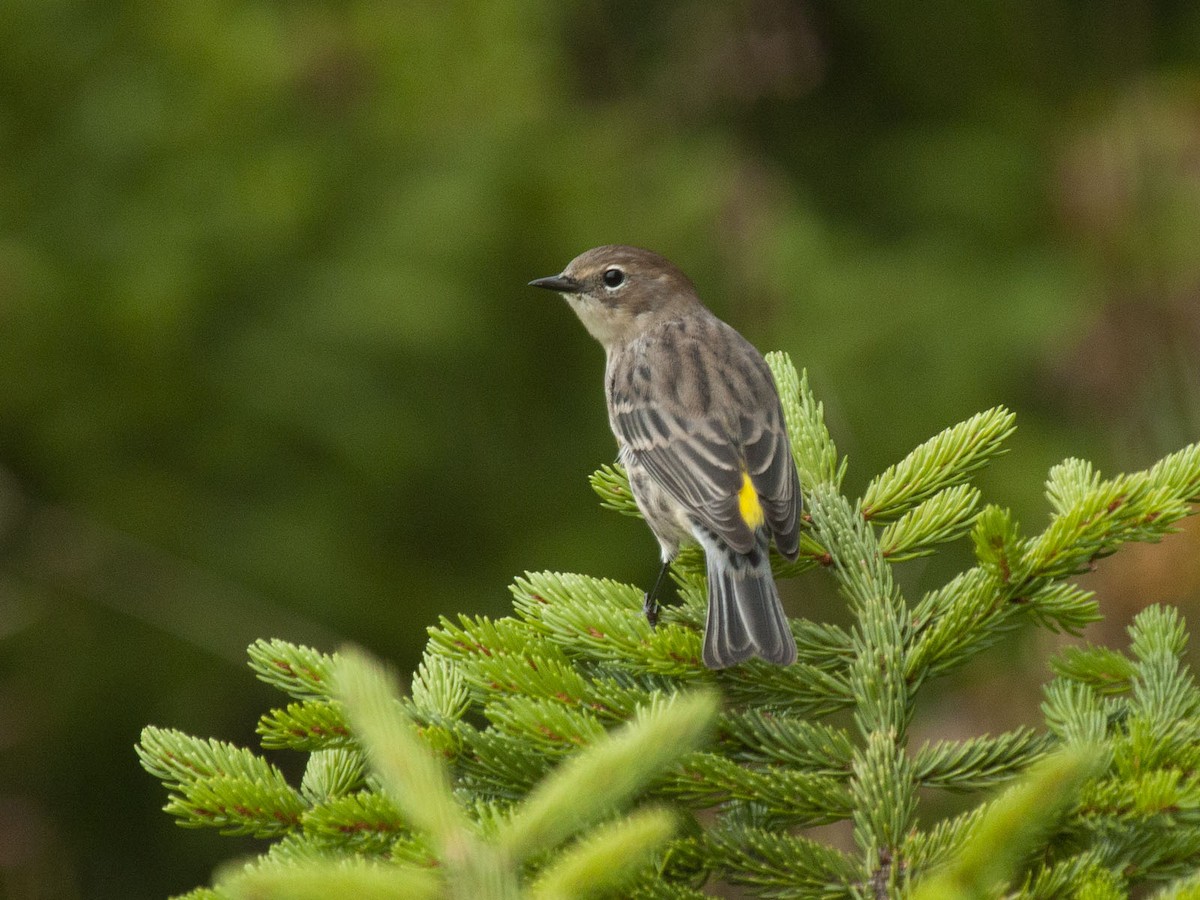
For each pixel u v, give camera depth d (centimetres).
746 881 399
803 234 1541
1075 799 387
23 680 1283
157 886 1292
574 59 1683
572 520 1373
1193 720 421
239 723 1286
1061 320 1447
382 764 279
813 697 479
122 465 1317
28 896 1213
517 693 440
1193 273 1394
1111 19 1777
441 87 1433
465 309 1338
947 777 432
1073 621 466
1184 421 1297
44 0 1362
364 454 1313
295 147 1381
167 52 1380
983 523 444
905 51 1841
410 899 269
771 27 1505
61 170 1362
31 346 1305
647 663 475
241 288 1344
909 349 1488
